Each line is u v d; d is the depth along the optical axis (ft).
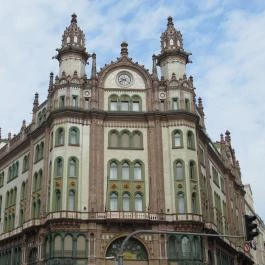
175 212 189.26
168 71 221.46
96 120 202.18
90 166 194.29
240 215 289.53
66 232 181.16
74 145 195.83
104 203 189.88
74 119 200.54
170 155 199.41
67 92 205.87
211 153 243.40
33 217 204.44
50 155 200.85
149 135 202.90
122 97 210.79
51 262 176.96
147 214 186.29
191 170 199.00
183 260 181.98
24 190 226.58
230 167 286.25
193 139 204.23
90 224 184.24
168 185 194.80
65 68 215.92
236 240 261.85
